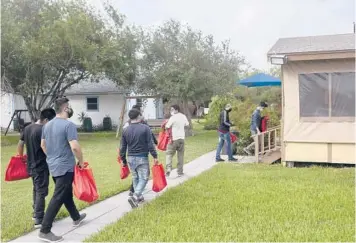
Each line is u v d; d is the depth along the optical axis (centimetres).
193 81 2014
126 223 548
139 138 652
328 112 997
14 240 499
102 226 552
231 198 672
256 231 499
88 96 2688
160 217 570
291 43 1112
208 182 819
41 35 1755
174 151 936
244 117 1342
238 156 1277
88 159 1252
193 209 609
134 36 2123
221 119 1152
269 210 595
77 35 1764
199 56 2044
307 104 1015
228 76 2141
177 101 2127
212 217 564
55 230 538
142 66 2170
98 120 2681
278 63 990
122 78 2031
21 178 593
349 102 977
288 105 1033
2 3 1722
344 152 988
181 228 516
